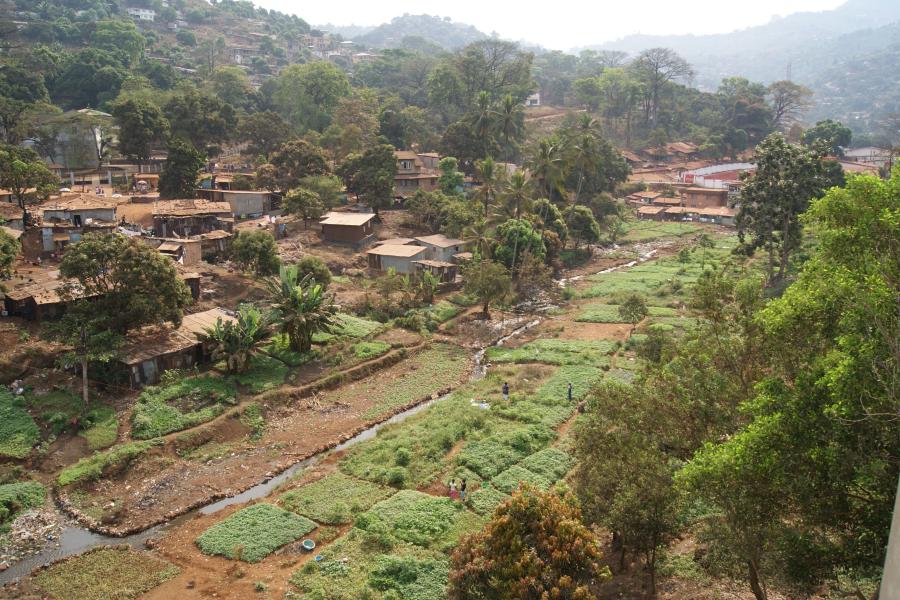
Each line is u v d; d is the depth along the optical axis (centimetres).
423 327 6575
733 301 2506
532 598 2023
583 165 9806
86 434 4100
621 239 11106
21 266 5994
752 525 1920
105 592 2858
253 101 15088
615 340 6322
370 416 4769
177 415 4388
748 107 17488
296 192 8412
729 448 1912
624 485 2506
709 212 12450
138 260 4759
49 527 3369
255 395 4831
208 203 8081
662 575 2761
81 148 9944
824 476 1767
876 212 1912
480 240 7881
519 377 5400
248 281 6725
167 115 10656
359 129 11256
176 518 3506
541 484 3666
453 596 2205
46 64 13612
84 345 4353
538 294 7962
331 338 5928
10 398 4266
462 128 11519
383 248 8112
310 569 2972
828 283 1872
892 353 1633
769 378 1939
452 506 3450
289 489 3741
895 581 1045
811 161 6888
